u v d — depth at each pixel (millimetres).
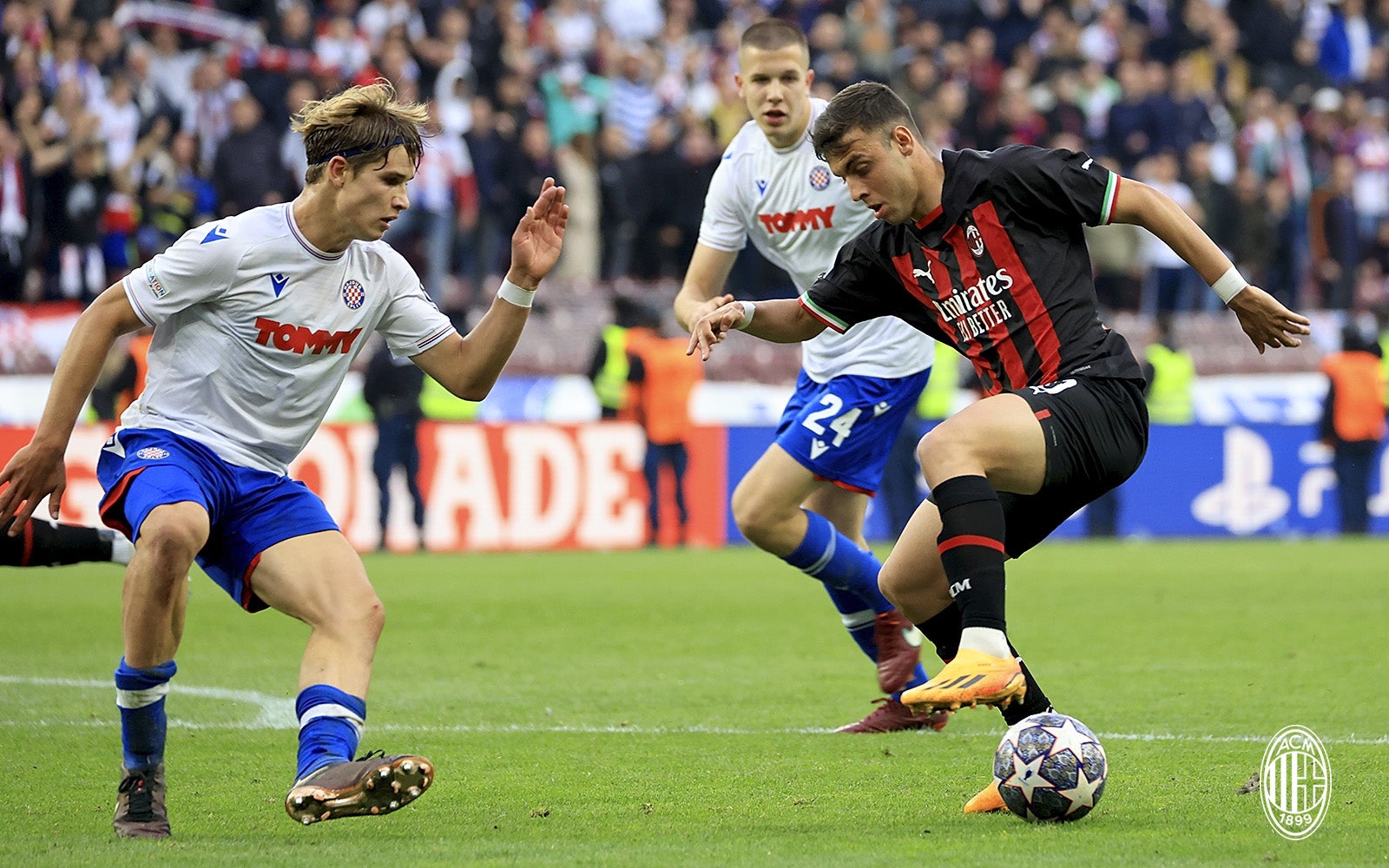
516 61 61312
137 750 14219
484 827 14445
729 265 23922
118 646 29188
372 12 62125
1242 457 57844
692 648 28906
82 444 48969
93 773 17422
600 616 33688
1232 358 59656
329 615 14156
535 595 37656
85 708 22031
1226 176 66875
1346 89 70688
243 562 14586
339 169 14258
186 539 13633
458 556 49812
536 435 52406
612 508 53031
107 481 14648
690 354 16453
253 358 14641
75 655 27828
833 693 23672
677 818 14859
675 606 35625
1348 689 23312
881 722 20297
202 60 57406
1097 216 15430
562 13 66312
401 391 50375
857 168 15281
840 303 16484
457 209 56500
